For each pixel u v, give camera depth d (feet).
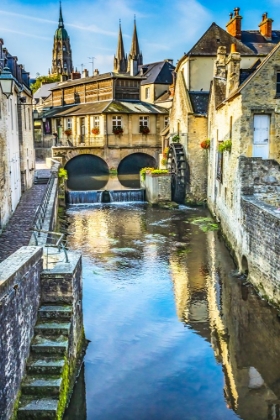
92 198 106.52
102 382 34.19
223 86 83.82
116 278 54.80
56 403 26.71
